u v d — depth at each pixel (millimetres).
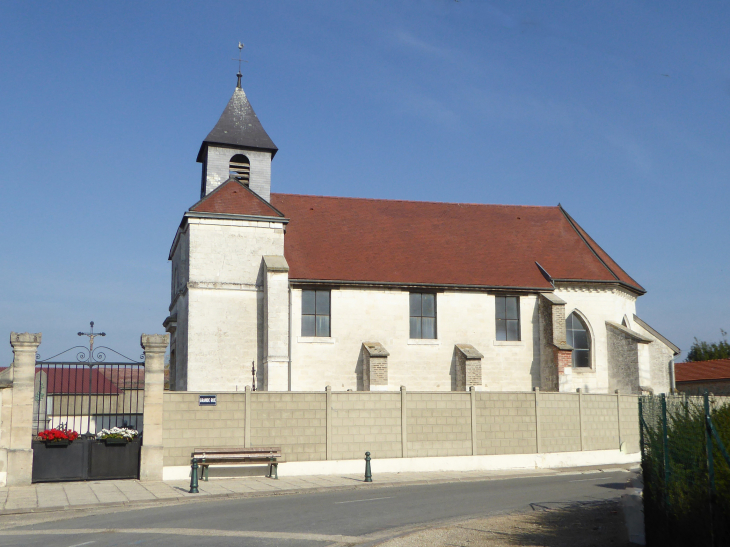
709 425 9258
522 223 40062
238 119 35281
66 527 13453
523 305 35281
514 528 12680
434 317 34188
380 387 31453
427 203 39906
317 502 16766
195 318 30625
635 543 11406
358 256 34469
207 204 31781
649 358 36469
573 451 27062
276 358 30016
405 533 12438
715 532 9086
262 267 31797
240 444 21984
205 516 14484
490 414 25500
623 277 38594
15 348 20062
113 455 20812
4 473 19469
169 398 21484
